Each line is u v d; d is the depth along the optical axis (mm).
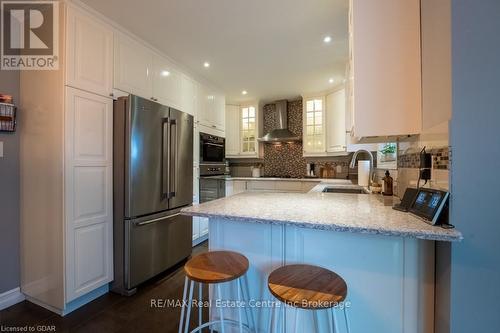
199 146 3186
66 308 1702
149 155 2113
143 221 2062
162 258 2270
